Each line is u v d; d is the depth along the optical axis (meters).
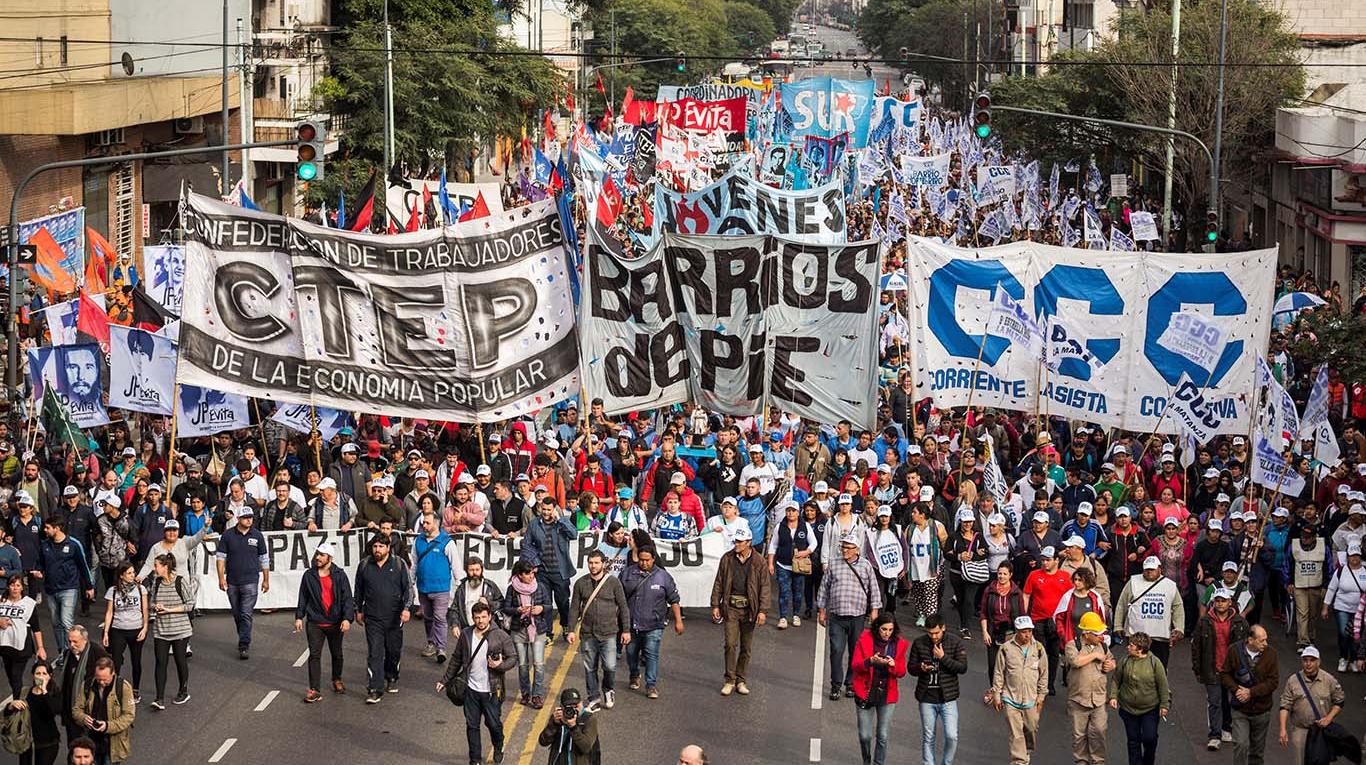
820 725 18.81
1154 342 25.83
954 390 26.39
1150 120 62.84
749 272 25.83
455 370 24.12
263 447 26.34
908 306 26.39
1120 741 18.83
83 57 50.44
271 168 60.81
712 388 26.20
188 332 23.50
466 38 65.88
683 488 23.47
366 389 24.05
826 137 61.91
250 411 27.55
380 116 58.59
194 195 23.39
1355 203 50.25
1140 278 25.77
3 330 33.75
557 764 15.18
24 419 28.23
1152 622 19.38
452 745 18.09
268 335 23.77
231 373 23.70
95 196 50.34
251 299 23.69
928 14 172.50
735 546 19.77
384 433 28.55
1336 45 67.44
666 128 55.25
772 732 18.53
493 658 17.02
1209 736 18.52
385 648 19.67
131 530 22.52
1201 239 57.19
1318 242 55.28
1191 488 26.67
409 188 43.03
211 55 56.47
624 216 51.44
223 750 17.83
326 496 23.16
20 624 19.05
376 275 23.89
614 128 65.69
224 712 19.11
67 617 20.59
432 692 19.91
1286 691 16.89
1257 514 23.02
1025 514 23.58
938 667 16.84
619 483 24.73
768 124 70.38
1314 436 25.22
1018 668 17.09
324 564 19.33
